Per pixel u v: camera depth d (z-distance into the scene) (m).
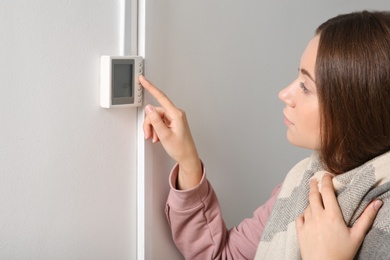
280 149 1.56
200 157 1.31
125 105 1.11
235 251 1.27
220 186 1.37
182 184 1.20
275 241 1.11
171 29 1.19
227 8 1.32
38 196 1.02
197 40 1.26
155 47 1.16
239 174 1.43
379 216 0.96
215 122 1.33
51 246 1.05
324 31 0.99
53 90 1.01
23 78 0.97
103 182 1.12
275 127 1.53
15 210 0.99
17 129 0.97
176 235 1.24
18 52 0.96
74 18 1.03
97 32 1.07
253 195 1.49
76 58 1.04
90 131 1.09
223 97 1.35
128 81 1.11
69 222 1.07
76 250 1.09
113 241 1.16
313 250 0.96
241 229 1.29
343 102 0.95
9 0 0.94
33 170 1.00
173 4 1.19
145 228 1.19
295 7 1.52
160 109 1.15
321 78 0.97
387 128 0.96
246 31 1.38
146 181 1.18
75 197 1.08
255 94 1.44
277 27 1.48
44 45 0.99
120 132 1.15
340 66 0.94
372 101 0.94
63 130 1.04
